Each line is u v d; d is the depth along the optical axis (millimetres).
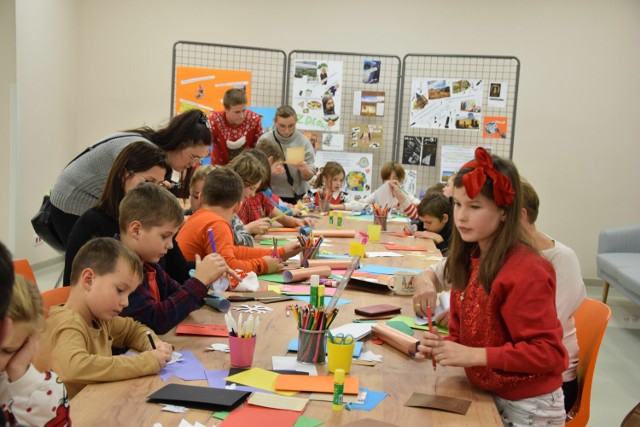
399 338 1702
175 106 6109
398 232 4055
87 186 2619
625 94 6484
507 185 1431
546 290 1431
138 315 1723
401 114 6527
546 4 6438
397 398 1385
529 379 1438
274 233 3711
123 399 1312
